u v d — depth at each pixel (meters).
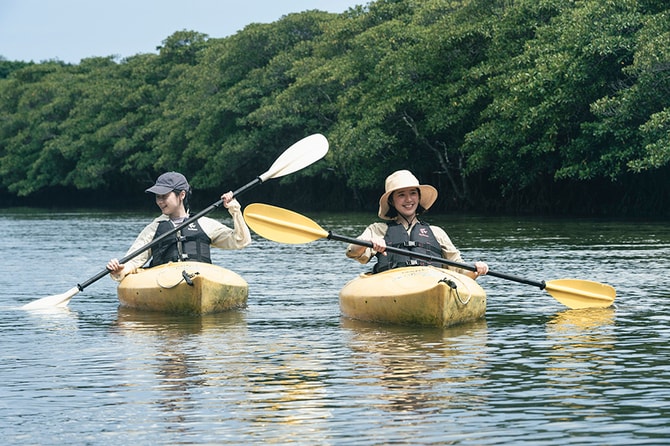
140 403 6.07
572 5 34.84
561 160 36.03
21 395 6.33
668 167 33.25
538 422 5.48
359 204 51.91
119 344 8.35
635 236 21.89
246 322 9.63
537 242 20.36
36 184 75.00
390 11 48.06
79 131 71.88
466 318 9.37
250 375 6.89
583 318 9.52
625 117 29.33
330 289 12.52
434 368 7.04
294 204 59.41
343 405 5.93
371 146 39.91
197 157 58.97
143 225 35.12
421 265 9.95
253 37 56.66
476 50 38.41
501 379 6.62
